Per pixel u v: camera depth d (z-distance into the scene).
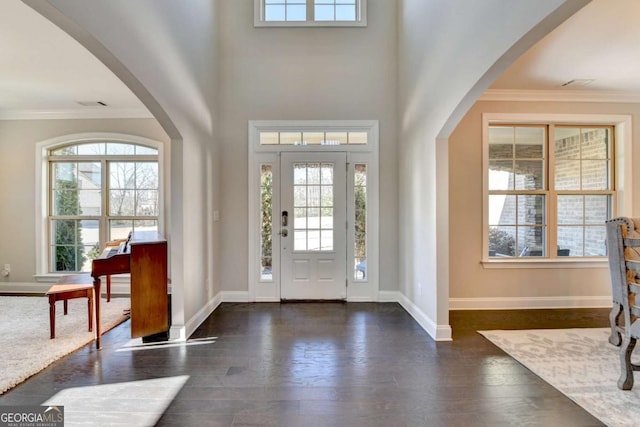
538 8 1.72
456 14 2.59
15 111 4.52
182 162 3.00
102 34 1.89
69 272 4.68
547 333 3.13
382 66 4.19
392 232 4.21
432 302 3.09
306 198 4.22
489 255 3.99
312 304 4.09
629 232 2.47
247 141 4.18
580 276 3.95
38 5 1.53
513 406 2.00
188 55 3.13
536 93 3.83
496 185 4.00
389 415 1.91
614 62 3.07
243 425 1.82
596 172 4.03
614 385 2.22
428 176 3.18
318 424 1.83
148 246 2.96
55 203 4.70
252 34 4.18
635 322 2.13
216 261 4.00
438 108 2.93
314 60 4.18
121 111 4.54
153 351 2.74
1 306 3.88
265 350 2.77
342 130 4.21
